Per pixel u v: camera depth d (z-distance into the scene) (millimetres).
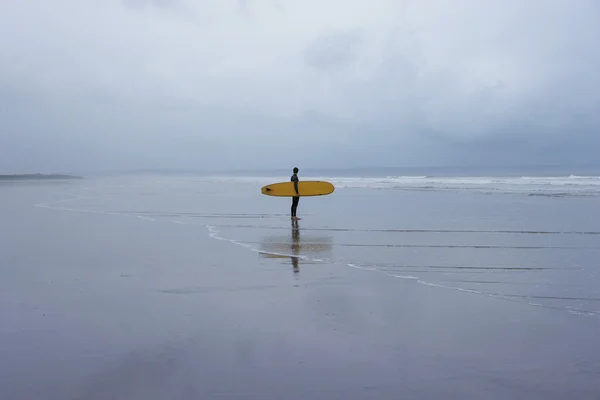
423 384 3979
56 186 47031
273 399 3725
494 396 3775
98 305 6230
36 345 4840
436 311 5984
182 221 15836
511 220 15086
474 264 8758
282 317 5738
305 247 10648
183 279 7699
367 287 7156
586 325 5426
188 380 4047
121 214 18219
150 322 5547
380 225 14203
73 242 11508
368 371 4230
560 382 4008
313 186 19109
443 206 20141
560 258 9234
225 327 5375
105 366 4332
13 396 3773
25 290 7000
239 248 10570
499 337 5059
